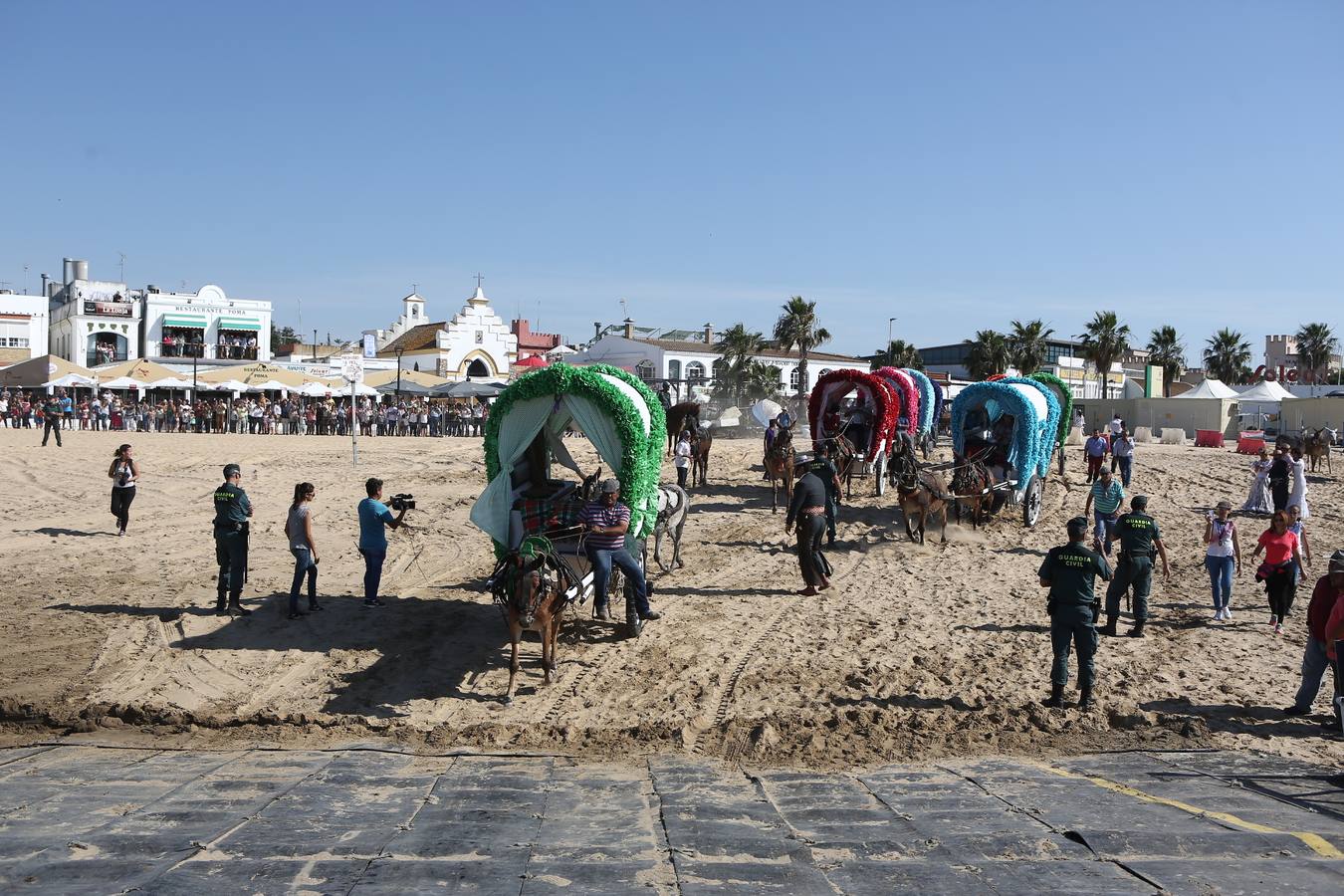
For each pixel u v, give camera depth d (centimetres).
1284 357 10369
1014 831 579
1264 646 1197
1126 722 941
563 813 641
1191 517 2292
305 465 3025
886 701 1004
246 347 6750
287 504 2325
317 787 691
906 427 2569
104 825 566
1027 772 776
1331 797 682
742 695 1027
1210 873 489
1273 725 929
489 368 7381
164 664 1105
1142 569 1232
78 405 4481
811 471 1501
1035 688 1041
